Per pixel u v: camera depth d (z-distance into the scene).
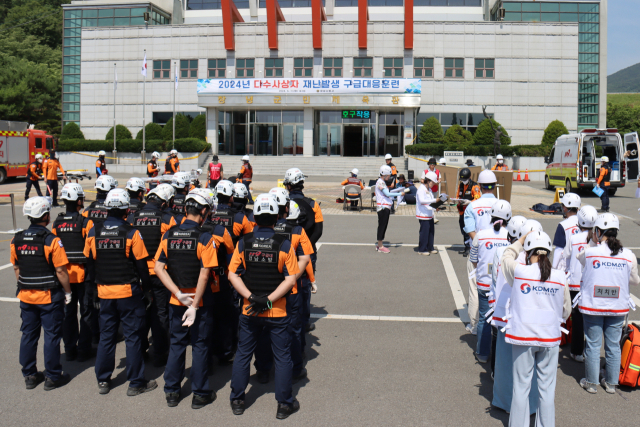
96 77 45.53
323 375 5.34
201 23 45.38
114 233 4.89
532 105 42.22
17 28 70.19
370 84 37.69
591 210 5.38
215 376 5.50
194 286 4.69
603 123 47.06
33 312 5.06
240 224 5.92
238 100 38.59
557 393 4.96
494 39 41.88
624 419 4.45
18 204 19.88
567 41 41.84
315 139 40.22
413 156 36.59
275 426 4.32
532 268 4.02
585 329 5.03
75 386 5.16
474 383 5.16
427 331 6.68
